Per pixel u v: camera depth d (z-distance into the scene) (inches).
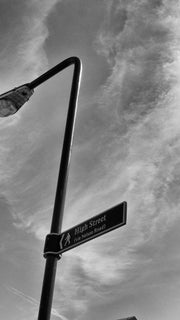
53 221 198.1
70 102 241.9
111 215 186.5
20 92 265.6
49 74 266.7
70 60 263.0
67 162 218.1
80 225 194.1
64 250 188.1
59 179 211.6
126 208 183.8
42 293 177.5
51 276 182.7
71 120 234.1
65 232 194.4
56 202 203.9
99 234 184.9
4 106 264.4
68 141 225.1
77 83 249.8
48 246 190.5
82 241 187.9
